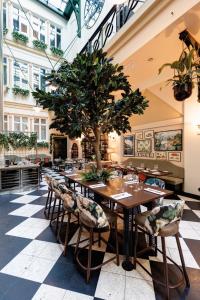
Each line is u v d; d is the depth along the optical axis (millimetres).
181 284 1684
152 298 1578
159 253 2213
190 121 4582
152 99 5551
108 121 2861
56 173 7305
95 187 2477
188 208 3721
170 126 5285
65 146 10883
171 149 5262
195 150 4492
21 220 3154
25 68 9375
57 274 1864
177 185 4844
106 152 8359
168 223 1693
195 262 2047
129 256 2076
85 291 1651
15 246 2363
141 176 3453
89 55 2441
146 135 6160
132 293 1628
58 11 10422
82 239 2506
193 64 2666
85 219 1885
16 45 8992
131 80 5520
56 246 2367
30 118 9531
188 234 2656
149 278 1808
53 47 10203
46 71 10031
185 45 3246
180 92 2773
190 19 2693
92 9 6812
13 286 1712
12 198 4438
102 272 1889
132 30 3619
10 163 5508
